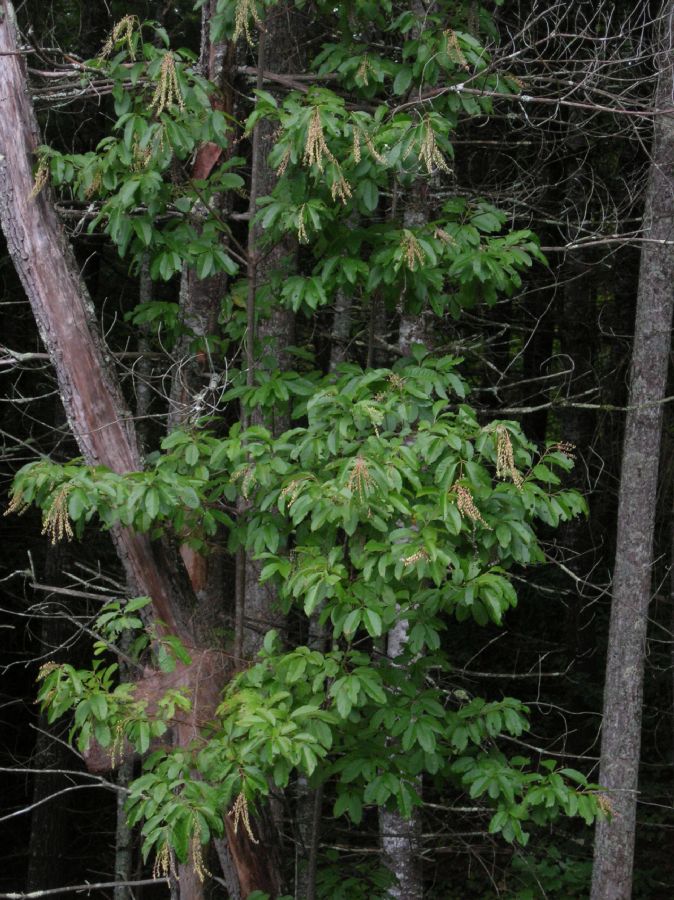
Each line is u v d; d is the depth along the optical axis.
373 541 3.68
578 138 8.21
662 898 8.47
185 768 3.79
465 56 4.52
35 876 9.46
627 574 6.39
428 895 8.30
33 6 8.42
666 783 9.79
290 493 3.75
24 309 9.84
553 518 3.86
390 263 4.36
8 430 9.67
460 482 3.60
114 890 8.28
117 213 4.31
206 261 4.47
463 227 4.54
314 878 4.85
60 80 6.07
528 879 8.10
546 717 10.52
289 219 4.20
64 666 3.89
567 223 6.57
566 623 10.66
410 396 4.24
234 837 4.97
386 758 4.25
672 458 9.08
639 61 6.30
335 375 4.73
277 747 3.50
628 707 6.34
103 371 4.78
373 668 4.27
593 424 10.38
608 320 10.67
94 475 4.05
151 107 4.30
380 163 4.12
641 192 7.32
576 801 3.97
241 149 7.54
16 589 10.40
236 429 4.30
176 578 4.90
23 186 4.59
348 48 4.78
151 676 4.71
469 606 4.21
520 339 10.89
